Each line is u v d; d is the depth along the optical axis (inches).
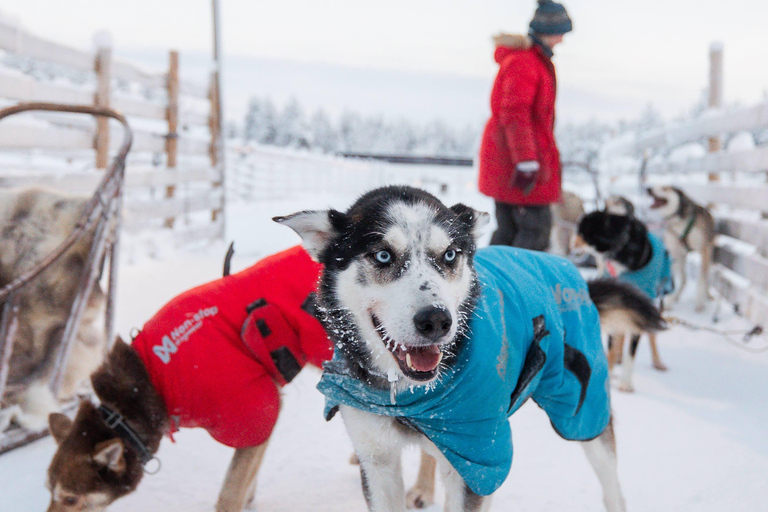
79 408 91.7
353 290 73.4
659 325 104.9
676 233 244.1
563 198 325.7
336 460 112.7
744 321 214.7
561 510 94.7
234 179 682.2
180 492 100.9
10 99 186.7
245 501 96.2
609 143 489.7
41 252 122.5
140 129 289.0
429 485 100.7
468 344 70.2
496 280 80.4
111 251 137.0
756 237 210.8
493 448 71.0
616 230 178.9
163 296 205.8
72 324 120.7
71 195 130.6
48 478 87.7
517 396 75.4
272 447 117.0
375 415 75.3
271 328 96.0
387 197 75.9
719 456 109.3
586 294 92.6
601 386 87.7
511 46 181.8
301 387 147.6
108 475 87.7
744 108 223.1
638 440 118.0
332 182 1088.2
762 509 91.6
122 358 94.0
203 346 92.1
